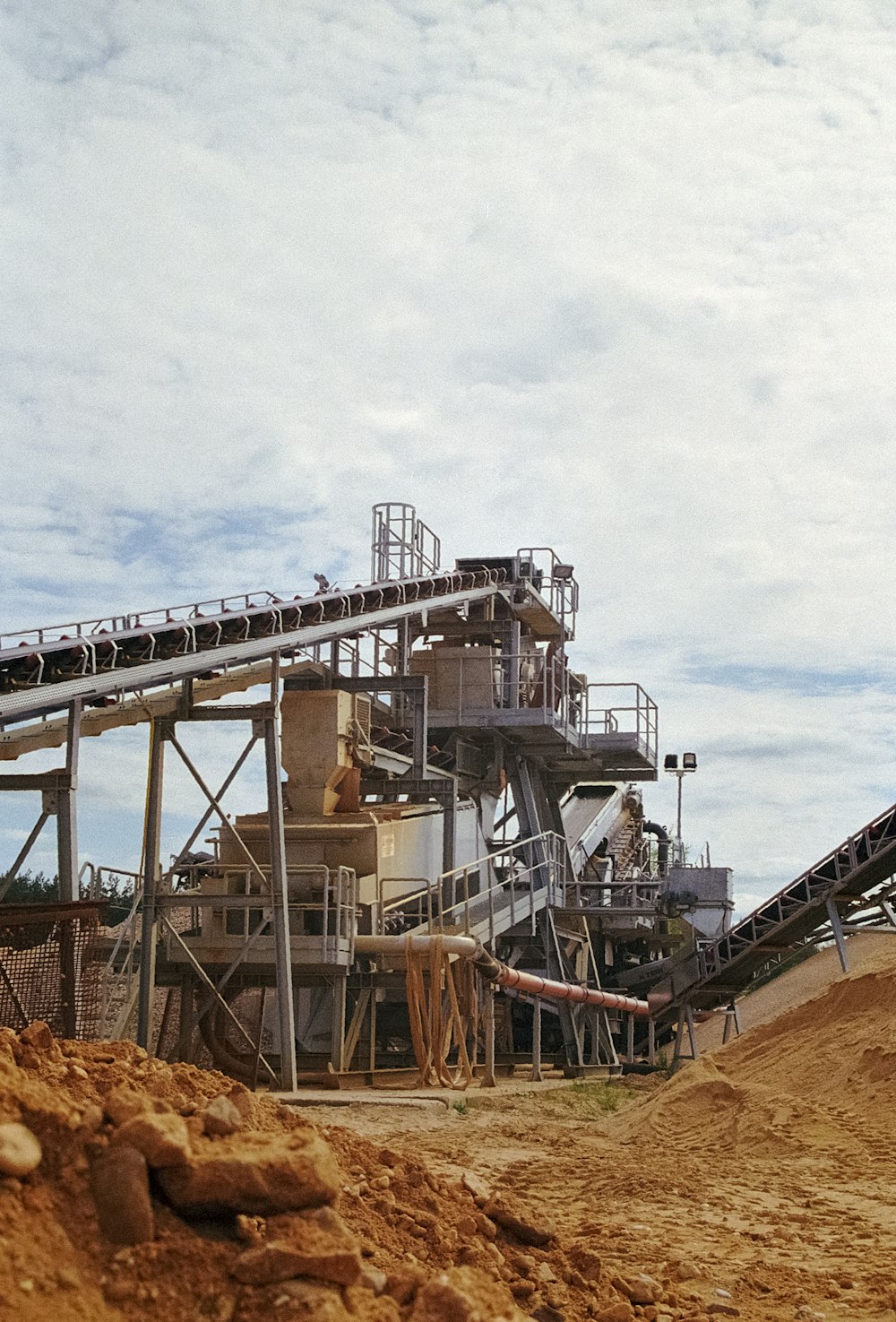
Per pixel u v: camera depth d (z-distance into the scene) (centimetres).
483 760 5509
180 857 3981
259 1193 748
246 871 3506
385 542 5194
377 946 3622
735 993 5200
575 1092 3991
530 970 5597
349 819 3956
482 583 5519
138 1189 714
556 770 6094
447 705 5312
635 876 7362
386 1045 4706
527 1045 5922
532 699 5641
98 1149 732
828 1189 1805
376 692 4531
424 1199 1101
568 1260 1095
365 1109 2983
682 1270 1230
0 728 2750
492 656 5347
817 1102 2491
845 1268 1276
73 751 2833
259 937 3475
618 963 6625
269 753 3422
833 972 6375
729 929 5234
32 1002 2120
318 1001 4172
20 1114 739
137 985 3466
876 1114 2320
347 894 3647
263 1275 706
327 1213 759
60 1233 688
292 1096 3081
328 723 4053
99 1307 659
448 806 4447
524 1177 1956
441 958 3612
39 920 2125
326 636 3978
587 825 6888
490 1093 3506
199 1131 796
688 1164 2084
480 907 4759
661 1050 6319
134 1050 1095
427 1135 2545
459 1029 3666
